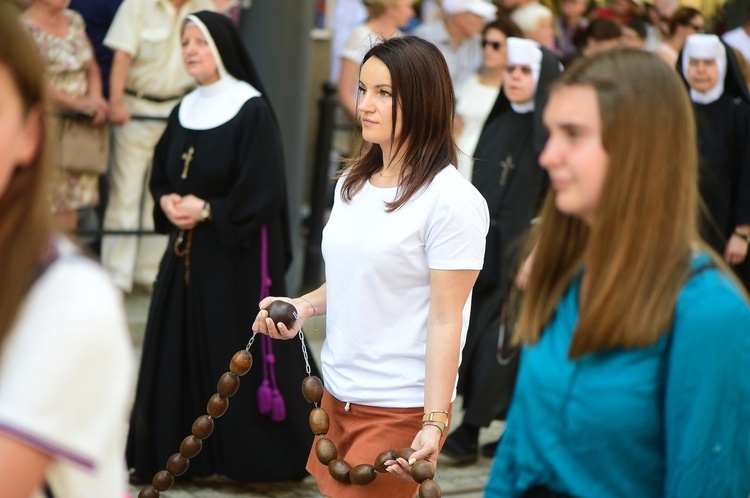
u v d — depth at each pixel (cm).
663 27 2330
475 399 1431
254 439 1298
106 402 392
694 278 507
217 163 1274
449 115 835
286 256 1355
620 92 504
